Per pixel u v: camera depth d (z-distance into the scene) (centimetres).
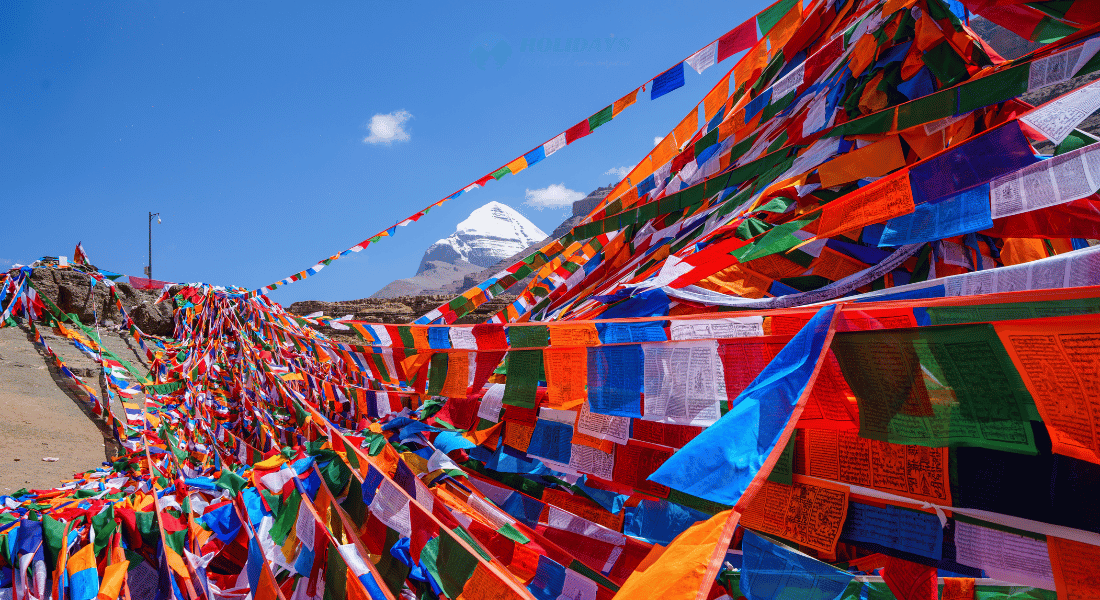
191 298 1159
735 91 500
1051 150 359
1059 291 132
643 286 376
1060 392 135
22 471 520
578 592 226
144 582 300
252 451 487
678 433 241
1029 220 337
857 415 179
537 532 270
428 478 334
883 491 176
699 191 460
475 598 199
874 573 202
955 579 205
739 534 218
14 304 936
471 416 360
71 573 287
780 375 164
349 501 287
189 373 803
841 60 406
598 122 462
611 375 242
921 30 383
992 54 376
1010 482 155
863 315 164
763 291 379
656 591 129
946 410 153
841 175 362
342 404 518
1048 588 148
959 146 271
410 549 238
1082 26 304
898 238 281
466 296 603
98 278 1144
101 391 789
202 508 330
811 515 190
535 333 274
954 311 150
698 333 214
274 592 245
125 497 355
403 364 377
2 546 295
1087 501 142
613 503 266
